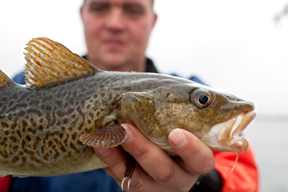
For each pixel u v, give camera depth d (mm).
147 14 591
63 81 336
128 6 570
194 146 294
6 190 499
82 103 315
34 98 329
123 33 575
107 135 292
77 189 511
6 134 323
